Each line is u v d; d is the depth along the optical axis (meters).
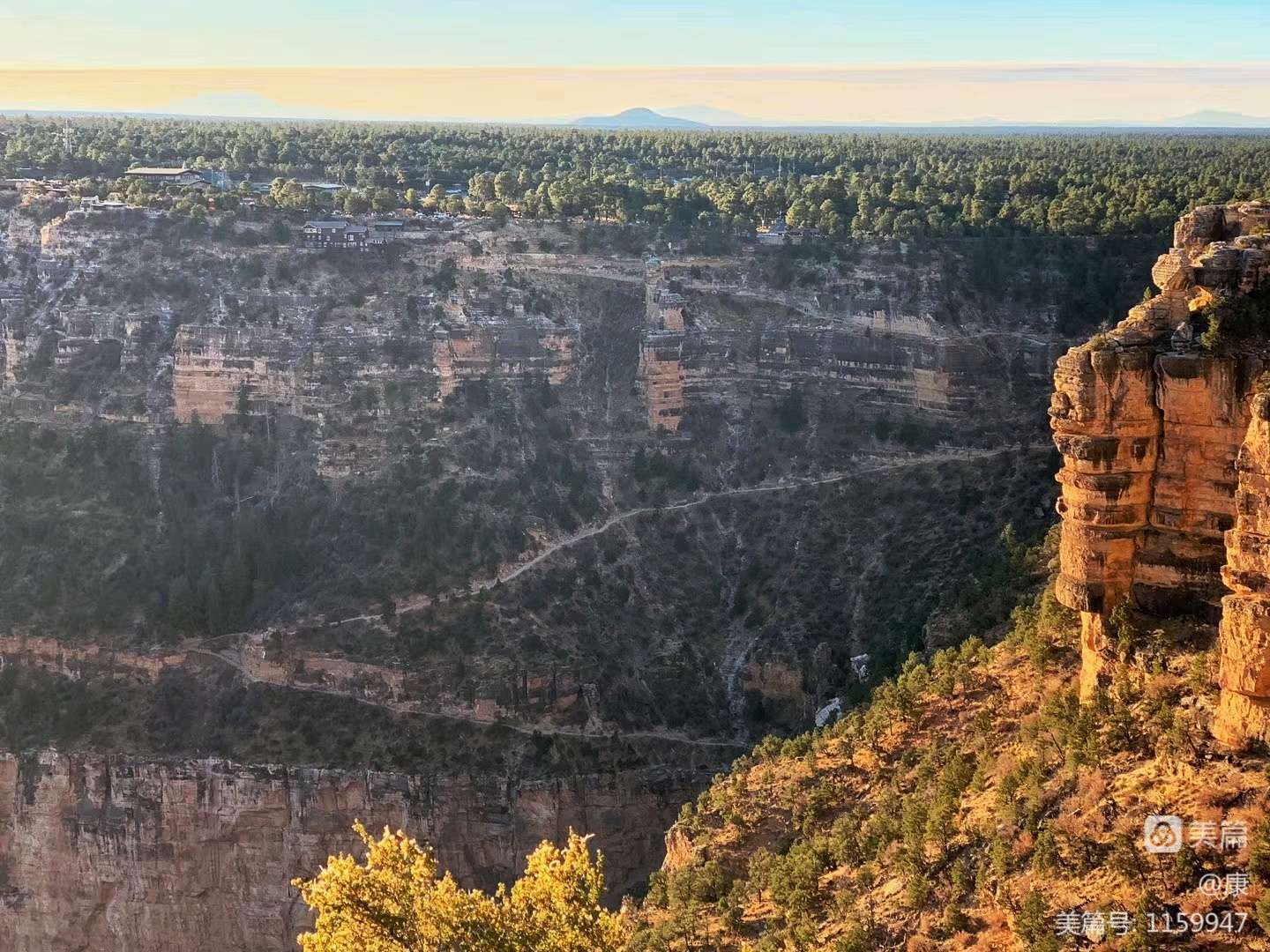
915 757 71.50
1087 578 56.19
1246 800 47.22
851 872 63.09
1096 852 49.38
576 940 54.50
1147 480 54.69
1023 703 68.38
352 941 54.47
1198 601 54.38
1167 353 53.12
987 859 54.12
